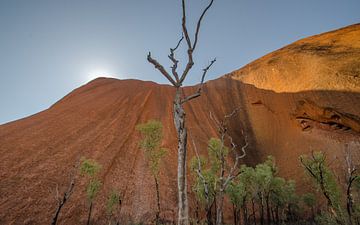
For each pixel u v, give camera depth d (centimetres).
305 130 5097
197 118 6381
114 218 3005
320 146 4397
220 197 909
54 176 3388
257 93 7000
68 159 3819
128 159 4253
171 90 8212
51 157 3747
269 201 3173
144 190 3603
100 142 4503
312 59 6138
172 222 3075
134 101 6812
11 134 4188
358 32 6462
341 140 4259
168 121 5878
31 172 3309
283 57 7338
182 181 709
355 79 4756
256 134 5756
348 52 5619
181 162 734
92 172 2609
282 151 4953
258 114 6378
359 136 4166
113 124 5284
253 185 2489
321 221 1873
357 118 4200
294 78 6316
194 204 3297
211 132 5744
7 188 2911
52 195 3062
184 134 775
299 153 4547
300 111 5409
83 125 4947
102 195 3297
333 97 4778
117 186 3566
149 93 7625
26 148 3797
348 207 1296
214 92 7794
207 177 1886
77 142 4325
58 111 5559
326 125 4838
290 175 4153
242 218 3359
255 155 5125
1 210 2608
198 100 7400
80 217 2903
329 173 1853
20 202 2794
